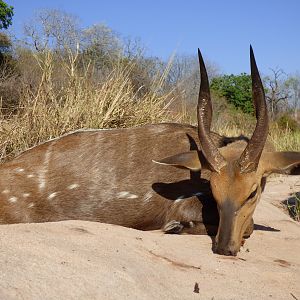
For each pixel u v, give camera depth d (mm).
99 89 2092
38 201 1338
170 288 898
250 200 1208
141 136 1430
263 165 1281
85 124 1930
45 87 1973
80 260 886
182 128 1460
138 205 1381
